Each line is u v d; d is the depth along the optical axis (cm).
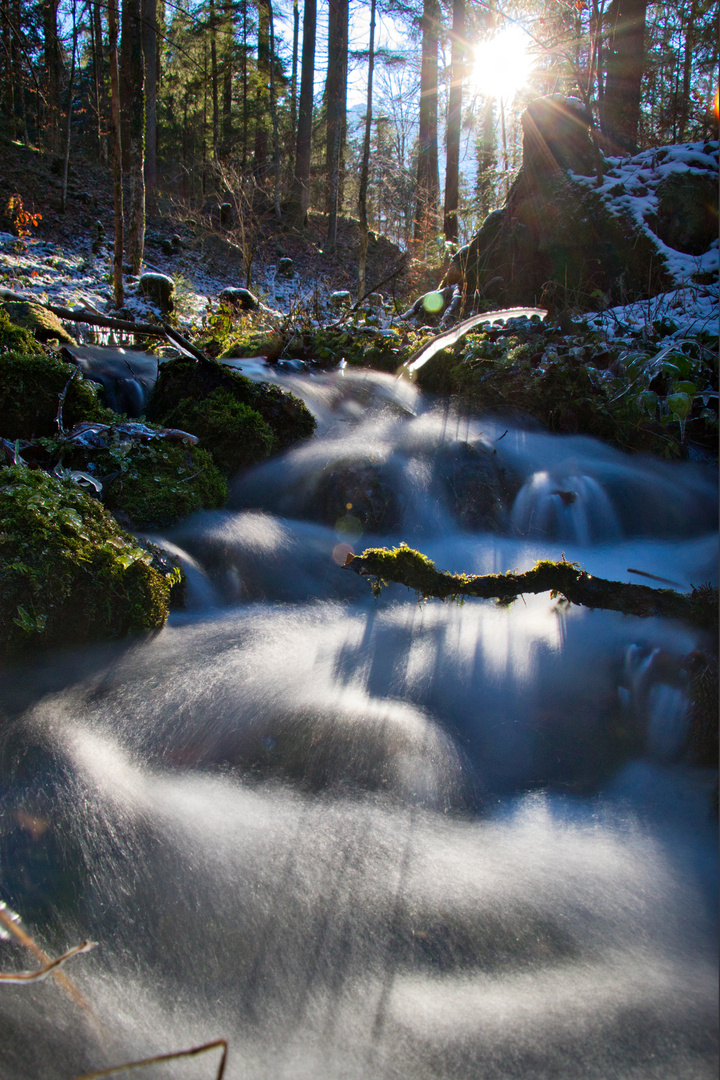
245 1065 142
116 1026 148
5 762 231
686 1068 142
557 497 510
